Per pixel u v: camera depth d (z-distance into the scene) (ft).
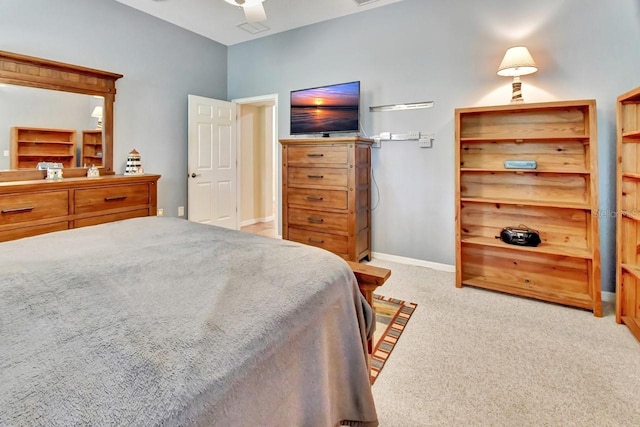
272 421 2.77
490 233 10.52
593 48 9.18
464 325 7.89
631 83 8.80
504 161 10.17
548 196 9.71
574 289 9.37
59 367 2.23
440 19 11.25
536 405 5.33
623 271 7.86
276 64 15.12
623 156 7.77
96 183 10.17
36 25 10.24
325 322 3.61
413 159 12.08
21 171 9.98
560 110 9.48
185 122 14.83
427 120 11.69
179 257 4.48
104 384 2.10
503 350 6.86
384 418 5.10
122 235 5.59
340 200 11.88
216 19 13.61
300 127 13.24
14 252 4.56
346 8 12.41
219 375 2.34
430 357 6.64
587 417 5.07
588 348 6.89
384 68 12.37
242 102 16.38
